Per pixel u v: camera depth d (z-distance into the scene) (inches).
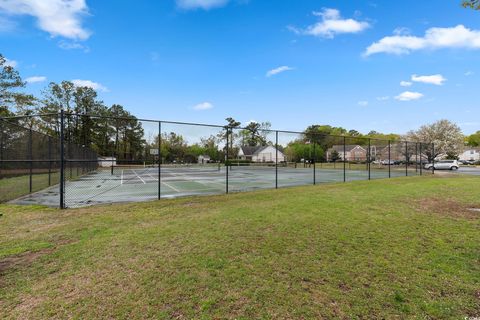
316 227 195.5
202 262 131.0
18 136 425.7
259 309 90.5
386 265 128.6
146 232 183.0
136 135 505.0
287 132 478.9
